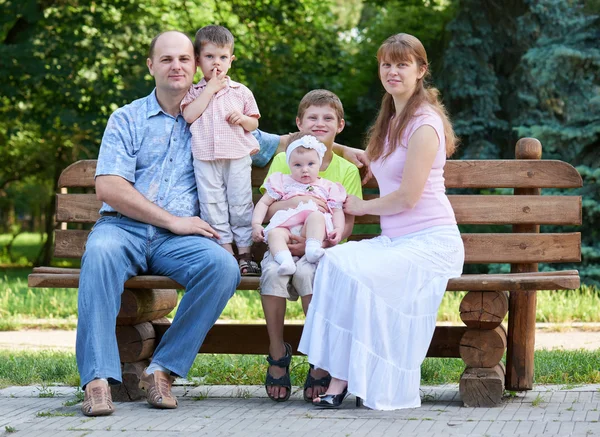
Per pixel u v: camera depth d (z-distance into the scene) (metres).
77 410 4.36
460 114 14.79
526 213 4.99
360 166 5.01
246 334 4.95
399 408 4.21
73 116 15.55
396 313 4.25
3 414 4.29
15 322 9.16
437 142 4.47
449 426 3.88
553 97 13.98
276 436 3.67
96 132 15.78
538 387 5.02
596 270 11.28
